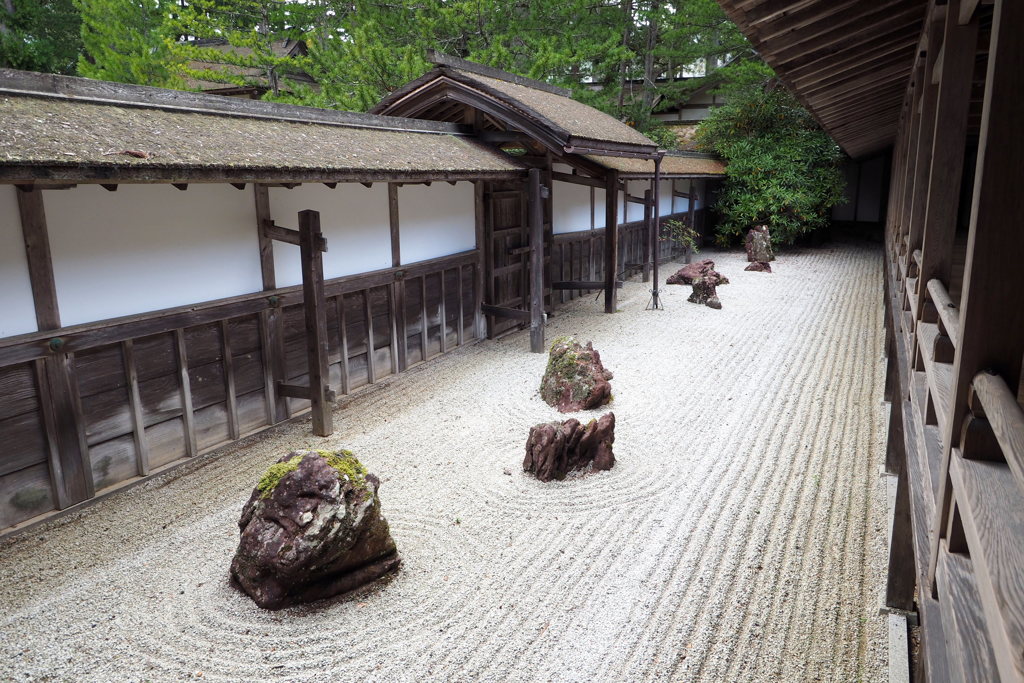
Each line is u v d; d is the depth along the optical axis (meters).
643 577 4.36
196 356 5.98
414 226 8.67
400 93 9.48
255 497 4.24
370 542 4.28
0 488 4.70
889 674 3.50
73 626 3.88
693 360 9.26
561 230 12.89
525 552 4.67
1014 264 1.83
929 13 4.60
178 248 5.77
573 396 7.41
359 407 7.45
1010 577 1.34
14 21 11.87
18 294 4.70
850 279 15.54
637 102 23.42
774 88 21.00
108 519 5.03
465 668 3.58
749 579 4.34
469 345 9.95
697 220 21.31
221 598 4.15
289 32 17.69
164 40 14.17
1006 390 1.70
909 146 6.39
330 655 3.68
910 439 3.16
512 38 17.02
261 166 5.25
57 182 4.33
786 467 5.97
